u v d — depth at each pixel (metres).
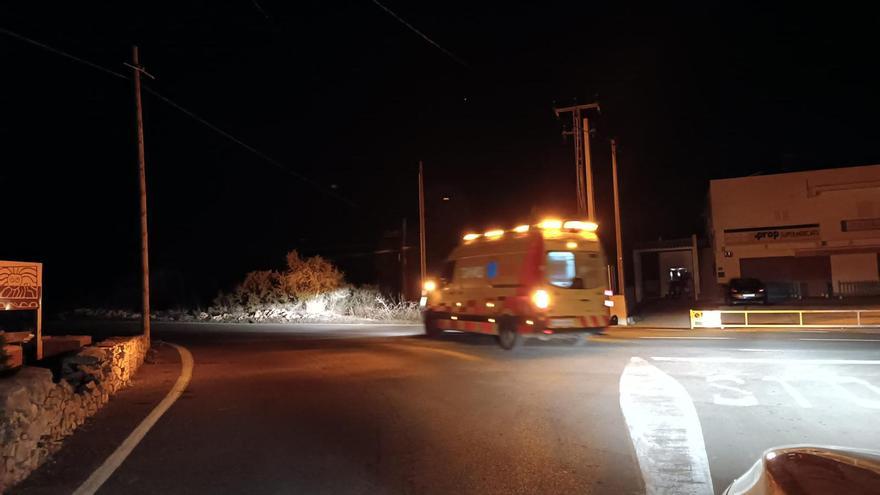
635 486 5.56
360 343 17.30
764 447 6.60
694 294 43.50
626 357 12.87
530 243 14.30
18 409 5.80
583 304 14.41
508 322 14.64
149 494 5.45
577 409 8.38
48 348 12.16
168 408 8.98
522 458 6.37
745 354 13.02
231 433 7.48
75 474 6.00
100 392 9.12
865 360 12.04
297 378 11.38
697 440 6.89
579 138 26.38
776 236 39.22
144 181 16.72
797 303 34.56
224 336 21.81
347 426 7.73
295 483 5.70
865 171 37.59
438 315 17.59
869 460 2.98
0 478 5.43
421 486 5.60
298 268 34.62
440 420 7.96
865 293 37.12
